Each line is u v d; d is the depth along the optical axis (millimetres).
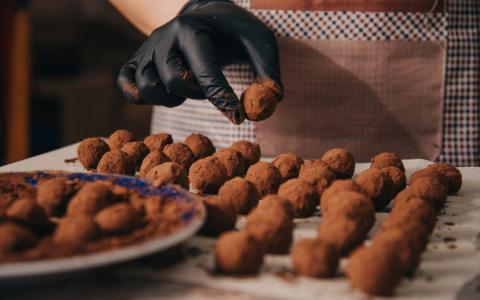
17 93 3010
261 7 1678
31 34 4020
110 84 4109
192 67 1319
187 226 791
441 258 863
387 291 729
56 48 4051
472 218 1054
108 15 4156
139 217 824
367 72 1690
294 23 1672
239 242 778
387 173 1076
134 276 781
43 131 3824
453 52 1689
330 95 1702
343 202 888
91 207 842
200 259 834
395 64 1688
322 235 858
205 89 1293
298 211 1011
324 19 1670
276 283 759
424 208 902
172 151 1234
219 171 1120
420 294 746
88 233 765
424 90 1707
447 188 1148
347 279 774
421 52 1688
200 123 1802
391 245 753
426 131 1728
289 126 1719
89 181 1001
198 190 1134
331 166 1233
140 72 1401
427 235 880
